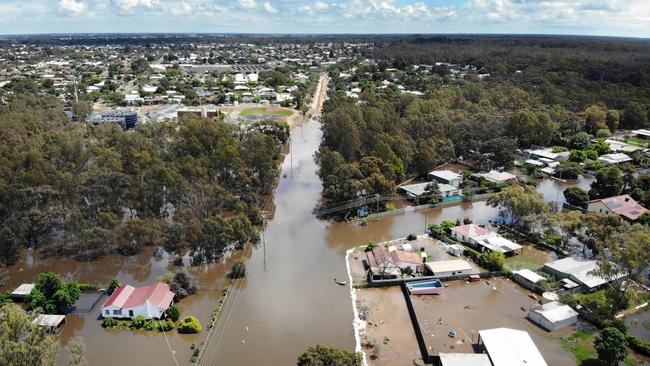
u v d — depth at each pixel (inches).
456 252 3651.6
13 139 5059.1
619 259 2829.7
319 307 2997.0
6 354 1814.7
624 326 2628.0
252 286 3267.7
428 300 3036.4
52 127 6289.4
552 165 6043.3
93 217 3929.6
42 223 3651.6
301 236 4131.4
